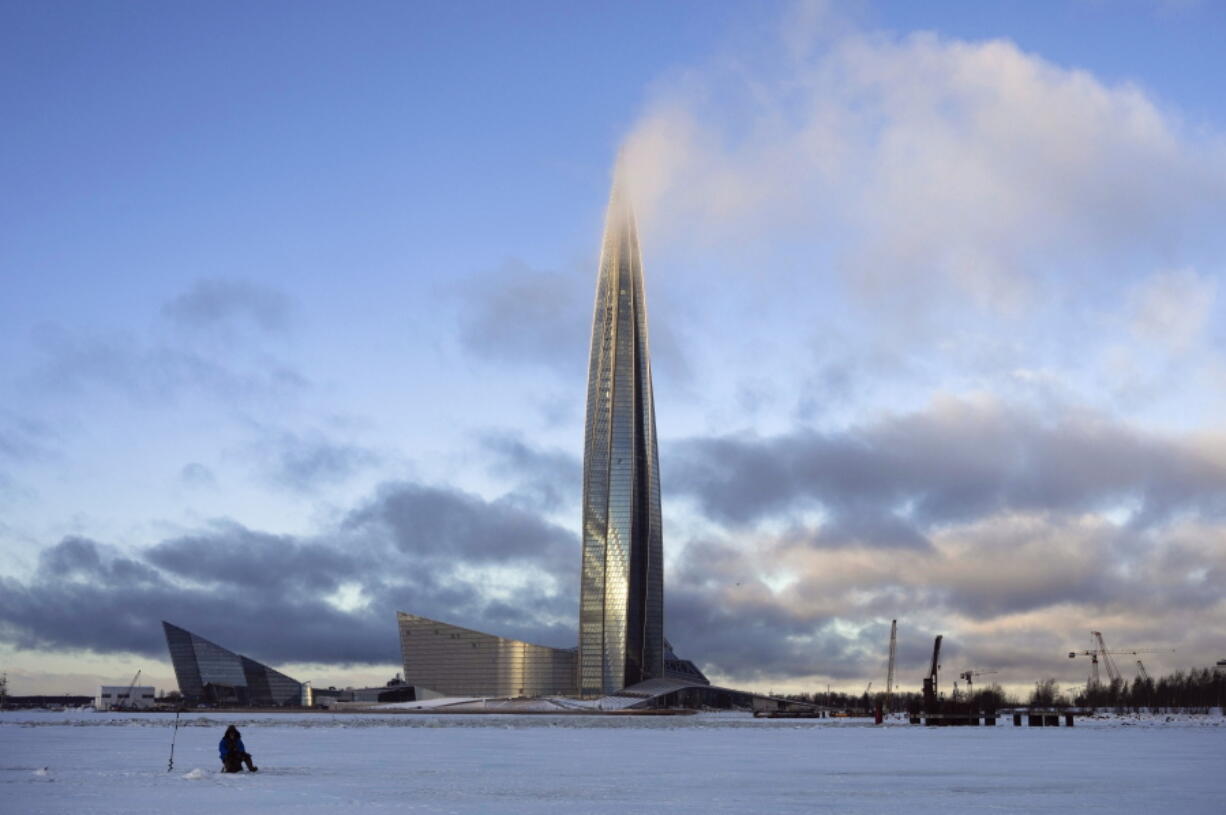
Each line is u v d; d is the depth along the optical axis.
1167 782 87.75
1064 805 69.81
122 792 73.00
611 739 173.50
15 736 176.38
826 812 65.06
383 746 143.12
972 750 140.62
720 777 90.38
